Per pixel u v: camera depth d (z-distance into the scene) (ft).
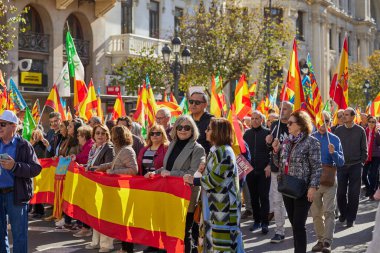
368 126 55.21
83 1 93.91
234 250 21.80
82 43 95.09
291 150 26.30
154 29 110.63
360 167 38.93
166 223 26.96
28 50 85.81
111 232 29.50
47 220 40.14
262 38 101.19
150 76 88.84
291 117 26.45
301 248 25.94
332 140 32.30
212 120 22.39
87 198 31.58
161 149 29.76
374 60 176.45
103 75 98.02
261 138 36.73
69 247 31.83
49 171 39.37
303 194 25.72
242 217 43.14
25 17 86.33
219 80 58.70
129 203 28.68
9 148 24.91
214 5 109.29
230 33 96.48
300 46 167.73
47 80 89.30
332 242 33.81
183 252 26.17
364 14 229.86
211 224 21.99
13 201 24.70
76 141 38.04
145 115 47.70
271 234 36.40
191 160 26.25
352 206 38.78
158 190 27.45
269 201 39.55
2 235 25.03
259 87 107.76
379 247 19.25
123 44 98.22
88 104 46.14
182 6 117.39
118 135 30.09
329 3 186.19
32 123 43.91
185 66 95.04
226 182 21.81
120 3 102.27
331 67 197.98
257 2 146.41
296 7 168.35
